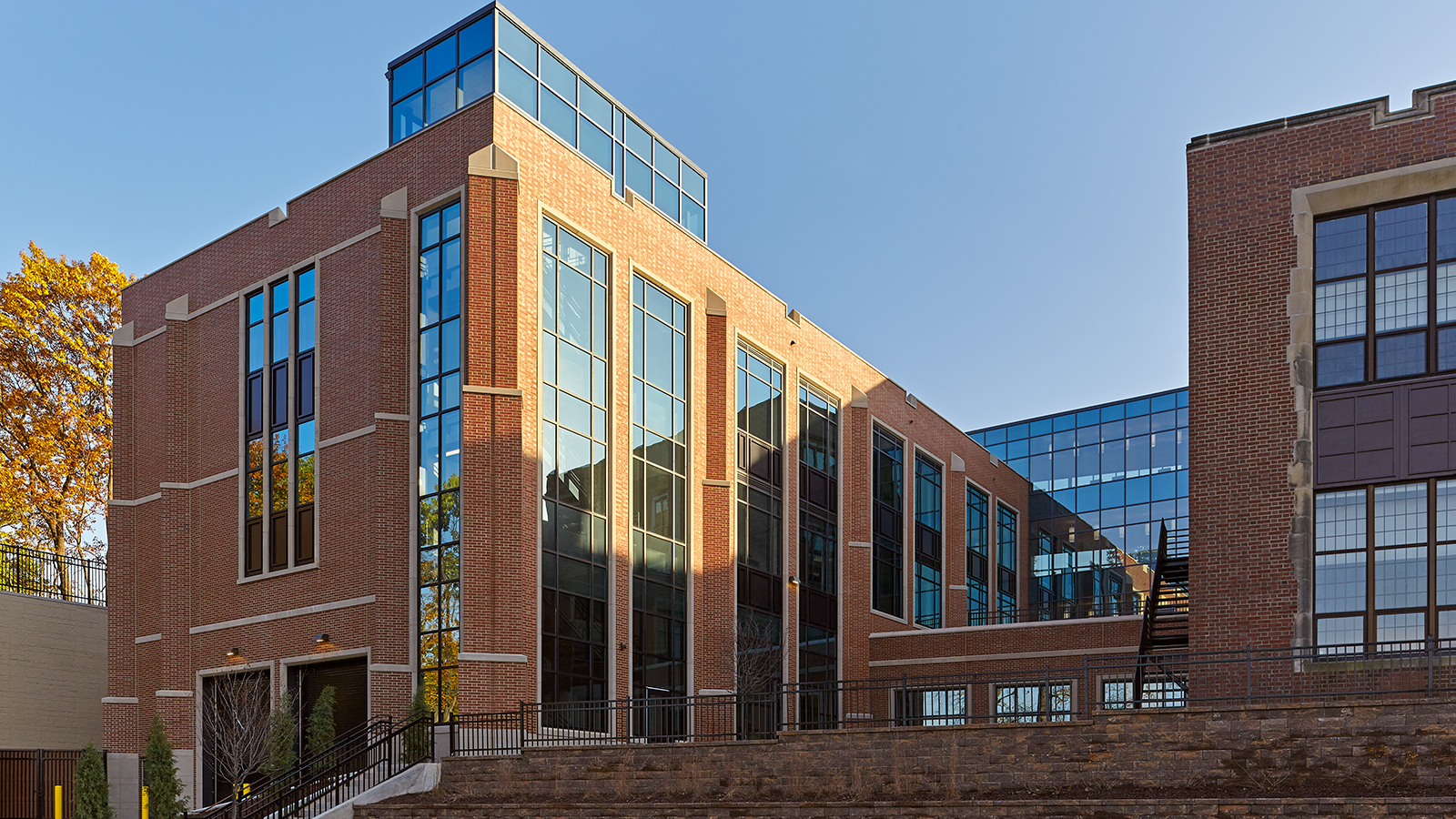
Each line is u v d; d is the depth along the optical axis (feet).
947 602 166.91
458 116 99.55
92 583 130.41
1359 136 78.59
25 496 157.07
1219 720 61.41
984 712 133.28
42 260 163.12
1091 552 196.13
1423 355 75.72
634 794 74.28
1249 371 79.82
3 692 114.52
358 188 106.11
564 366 101.19
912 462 161.58
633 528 107.34
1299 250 79.41
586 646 99.55
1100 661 126.31
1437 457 74.13
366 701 98.17
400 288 100.89
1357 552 75.72
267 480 109.19
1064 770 63.72
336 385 104.63
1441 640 66.80
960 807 59.31
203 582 112.68
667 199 130.93
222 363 114.93
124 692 115.85
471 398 93.35
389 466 97.76
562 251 102.78
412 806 76.07
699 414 118.52
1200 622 78.59
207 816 88.28
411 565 96.32
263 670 105.50
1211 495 79.66
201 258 118.62
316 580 103.04
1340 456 77.00
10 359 159.33
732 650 115.96
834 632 139.33
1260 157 81.56
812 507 138.72
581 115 117.80
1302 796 56.54
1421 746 57.47
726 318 122.52
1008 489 195.42
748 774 71.10
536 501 95.50
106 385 165.99
